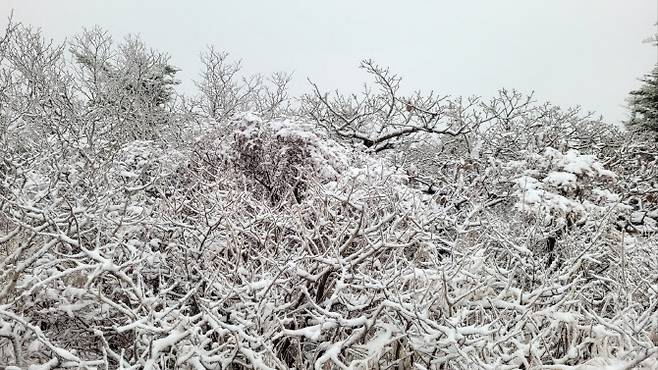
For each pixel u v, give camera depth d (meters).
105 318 3.57
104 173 4.14
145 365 2.78
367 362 3.21
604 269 4.99
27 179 4.16
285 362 3.52
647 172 10.11
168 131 10.13
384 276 3.39
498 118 10.54
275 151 7.75
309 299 3.22
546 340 3.56
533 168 7.48
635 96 16.66
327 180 7.35
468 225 4.56
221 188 6.62
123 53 14.80
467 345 3.14
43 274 3.59
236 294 3.38
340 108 11.53
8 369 2.85
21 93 8.91
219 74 16.00
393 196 4.88
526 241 4.64
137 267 3.42
